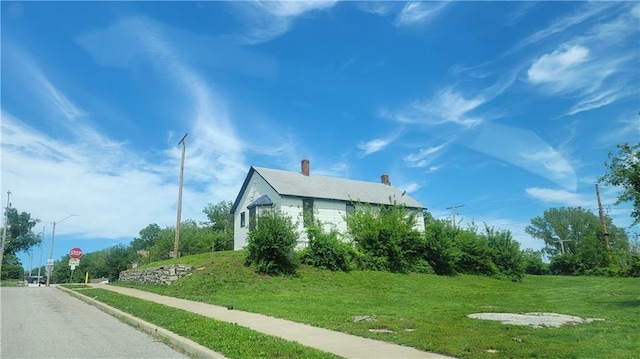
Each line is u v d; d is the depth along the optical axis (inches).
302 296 729.0
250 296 721.0
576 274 1881.2
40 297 871.1
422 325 413.4
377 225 1205.7
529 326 408.2
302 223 1205.1
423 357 293.7
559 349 308.0
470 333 369.1
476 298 761.0
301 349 309.9
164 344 369.7
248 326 419.2
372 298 721.0
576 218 2674.7
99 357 320.8
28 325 479.5
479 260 1360.7
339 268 1053.8
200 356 316.2
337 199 1289.4
